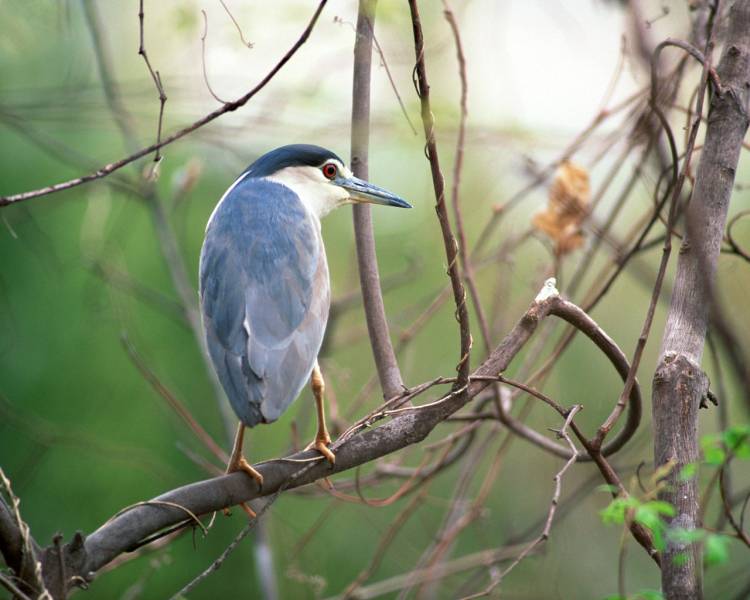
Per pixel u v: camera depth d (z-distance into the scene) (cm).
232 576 1380
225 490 600
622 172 1129
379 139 1140
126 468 1370
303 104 1148
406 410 634
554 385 1388
